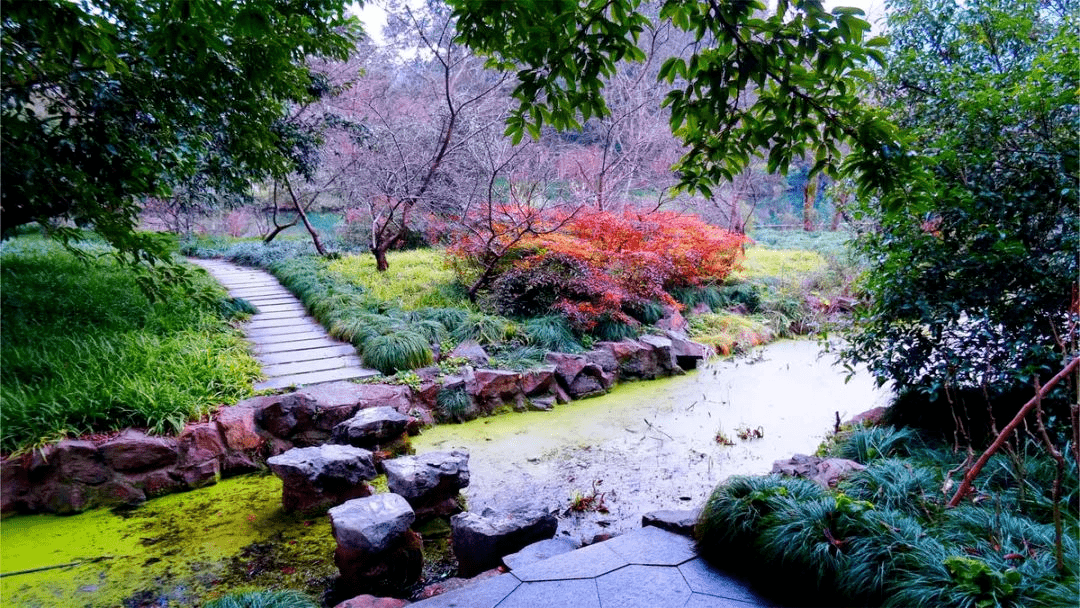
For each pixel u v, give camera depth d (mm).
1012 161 3527
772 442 5121
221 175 5371
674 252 8867
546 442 5238
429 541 3645
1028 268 3457
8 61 2625
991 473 3029
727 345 8430
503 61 2279
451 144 9711
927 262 3812
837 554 2246
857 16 1711
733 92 2102
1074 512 2701
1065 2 3965
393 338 6332
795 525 2396
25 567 3285
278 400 4969
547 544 2973
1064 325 3373
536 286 7840
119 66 2525
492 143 9289
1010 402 3807
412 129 10500
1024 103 3332
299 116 8555
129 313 6152
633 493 4195
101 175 3184
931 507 2766
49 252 8094
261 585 3141
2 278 6363
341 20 3254
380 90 12141
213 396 4898
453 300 8062
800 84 1941
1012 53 3953
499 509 3469
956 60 4148
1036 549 2266
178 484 4262
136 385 4547
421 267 9844
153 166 3504
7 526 3732
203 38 1937
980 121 3549
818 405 6125
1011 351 3486
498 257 8008
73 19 2031
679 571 2523
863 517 2385
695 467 4629
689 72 2041
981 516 2539
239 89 3182
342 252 11906
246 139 3754
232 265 12258
